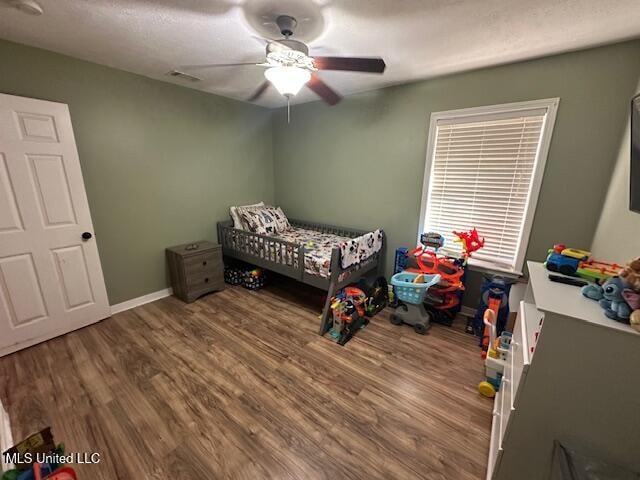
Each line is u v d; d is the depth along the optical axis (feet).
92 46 6.49
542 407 3.49
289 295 10.55
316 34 5.63
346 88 9.37
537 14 4.83
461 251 8.80
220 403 5.57
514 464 3.80
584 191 6.70
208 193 11.05
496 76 7.31
